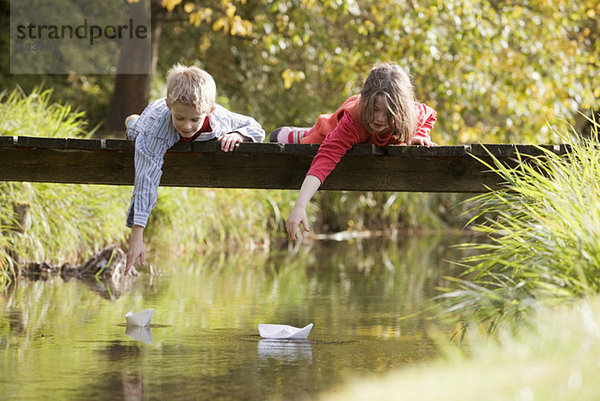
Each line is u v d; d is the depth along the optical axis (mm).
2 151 7094
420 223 21188
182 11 17984
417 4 15211
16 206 9977
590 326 4609
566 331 4695
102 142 6656
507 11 15789
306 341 5883
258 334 6156
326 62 17453
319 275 10578
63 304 7582
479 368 4629
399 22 15305
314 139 6812
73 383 4574
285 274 10656
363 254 14172
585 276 5031
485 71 15922
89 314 7016
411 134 6344
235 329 6367
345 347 5652
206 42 21344
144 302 7793
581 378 4152
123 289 8781
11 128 11008
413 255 14008
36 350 5461
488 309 5441
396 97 6121
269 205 17000
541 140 15992
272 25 18469
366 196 20312
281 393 4363
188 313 7152
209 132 6441
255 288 9055
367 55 16656
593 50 18484
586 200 5520
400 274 10773
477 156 6691
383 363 5102
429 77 15641
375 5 15898
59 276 9859
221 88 20672
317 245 16359
